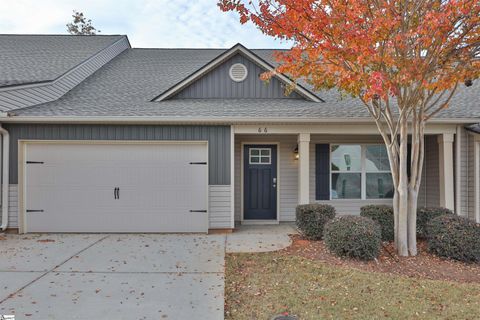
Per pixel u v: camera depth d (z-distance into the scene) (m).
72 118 7.16
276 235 7.35
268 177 9.13
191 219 7.64
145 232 7.61
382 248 5.98
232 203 7.68
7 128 7.36
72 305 3.75
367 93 4.93
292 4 5.27
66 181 7.53
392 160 5.87
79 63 10.05
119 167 7.60
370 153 9.28
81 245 6.42
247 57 8.89
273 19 5.61
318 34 5.21
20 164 7.41
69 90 9.32
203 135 7.65
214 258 5.57
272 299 3.93
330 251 5.73
